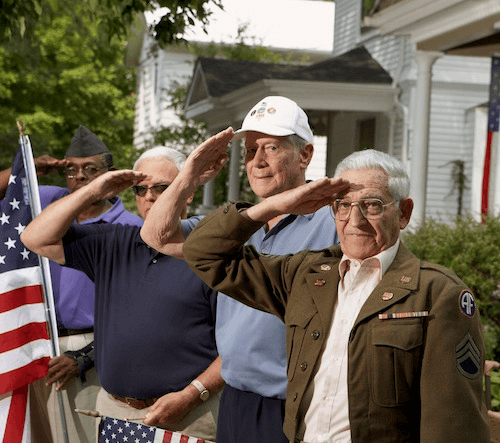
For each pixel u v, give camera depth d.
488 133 10.55
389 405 2.06
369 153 2.21
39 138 23.53
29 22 8.49
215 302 3.34
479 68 15.40
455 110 15.36
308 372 2.23
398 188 2.19
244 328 2.90
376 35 16.03
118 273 3.46
